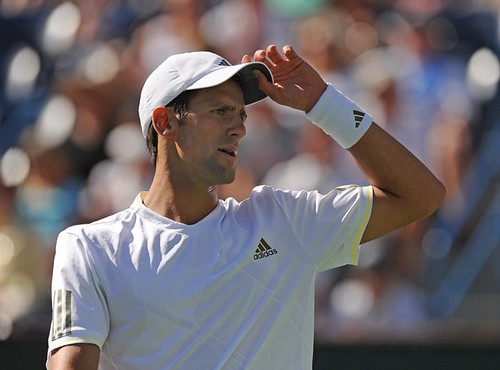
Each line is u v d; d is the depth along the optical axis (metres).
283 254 10.80
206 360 10.26
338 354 22.30
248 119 25.84
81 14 28.73
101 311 10.23
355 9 27.19
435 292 23.50
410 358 22.27
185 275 10.36
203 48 27.58
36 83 28.06
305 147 25.33
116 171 26.09
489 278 23.66
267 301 10.55
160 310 10.23
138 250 10.44
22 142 26.97
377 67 26.08
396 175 11.04
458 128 25.03
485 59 25.98
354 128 11.10
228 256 10.56
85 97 27.25
